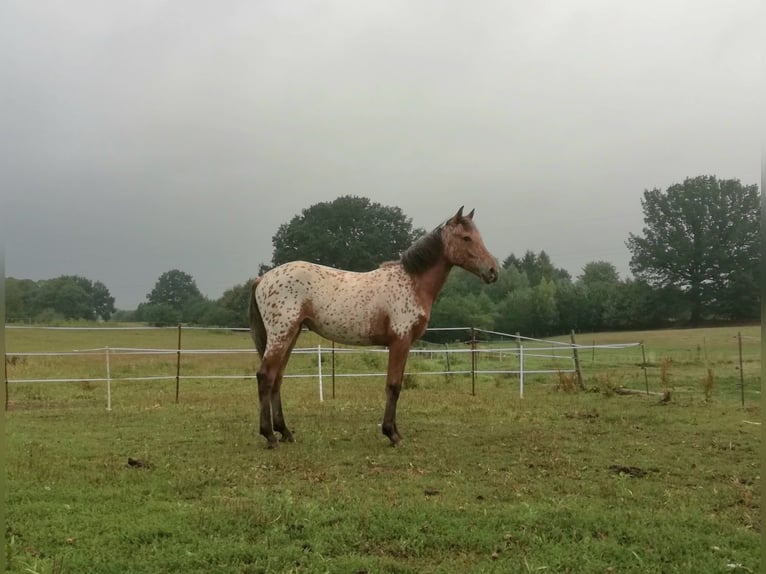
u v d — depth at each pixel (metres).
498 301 51.78
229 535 3.90
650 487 5.12
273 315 6.74
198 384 15.09
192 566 3.47
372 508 4.34
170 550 3.67
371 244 41.59
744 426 8.18
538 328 46.12
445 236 6.96
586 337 40.66
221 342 29.56
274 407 6.97
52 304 65.75
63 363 19.92
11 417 8.94
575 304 46.16
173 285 92.94
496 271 7.00
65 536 3.89
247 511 4.26
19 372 15.77
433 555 3.68
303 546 3.76
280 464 5.82
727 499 4.82
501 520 4.15
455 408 9.80
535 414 9.23
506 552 3.70
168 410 9.73
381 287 6.76
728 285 42.31
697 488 5.15
